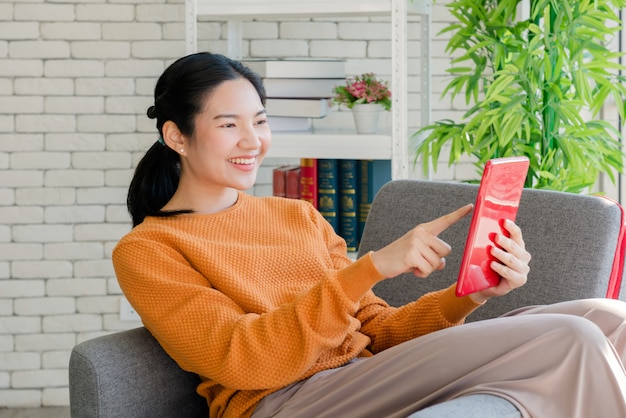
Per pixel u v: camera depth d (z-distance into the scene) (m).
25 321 4.03
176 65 2.19
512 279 1.90
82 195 4.00
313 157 3.36
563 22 3.20
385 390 1.84
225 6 3.37
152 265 2.06
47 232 4.00
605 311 1.89
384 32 3.89
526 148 3.25
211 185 2.24
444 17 3.86
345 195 3.51
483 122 3.13
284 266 2.19
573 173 3.29
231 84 2.15
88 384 2.00
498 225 1.86
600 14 3.19
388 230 2.51
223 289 2.07
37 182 3.98
